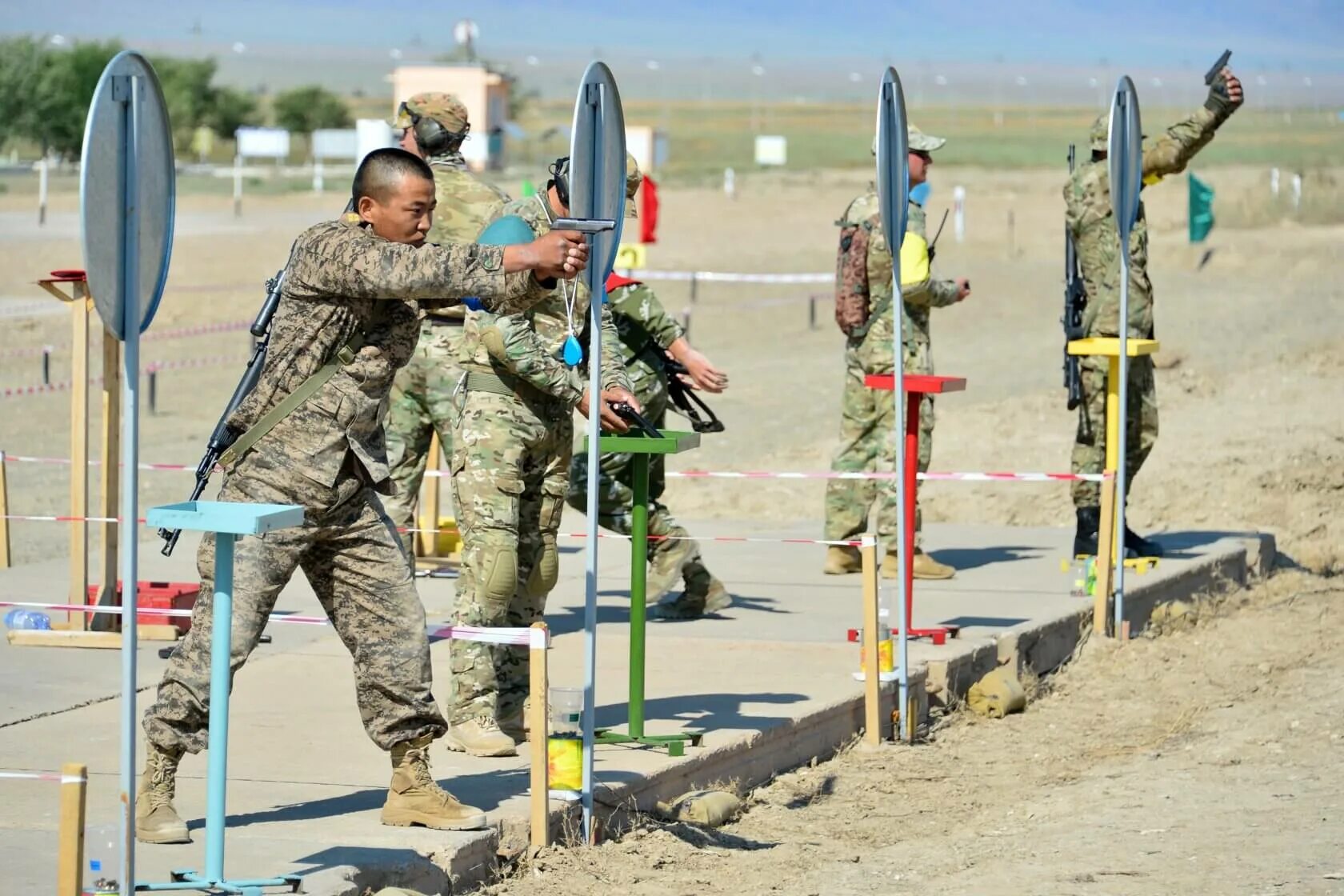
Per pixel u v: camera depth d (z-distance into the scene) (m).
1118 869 15.40
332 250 13.11
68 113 158.50
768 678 20.38
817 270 79.75
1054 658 23.61
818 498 36.06
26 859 13.26
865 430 26.59
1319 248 81.31
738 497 36.28
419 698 14.04
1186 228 91.56
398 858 13.45
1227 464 38.66
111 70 10.89
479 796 15.38
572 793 15.38
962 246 89.81
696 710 18.80
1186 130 26.06
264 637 22.16
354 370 13.46
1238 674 23.42
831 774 18.61
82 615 22.09
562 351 16.70
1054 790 18.41
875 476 22.67
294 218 102.00
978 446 42.16
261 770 16.12
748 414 47.75
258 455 13.37
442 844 13.89
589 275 15.10
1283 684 22.86
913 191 25.67
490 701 17.00
